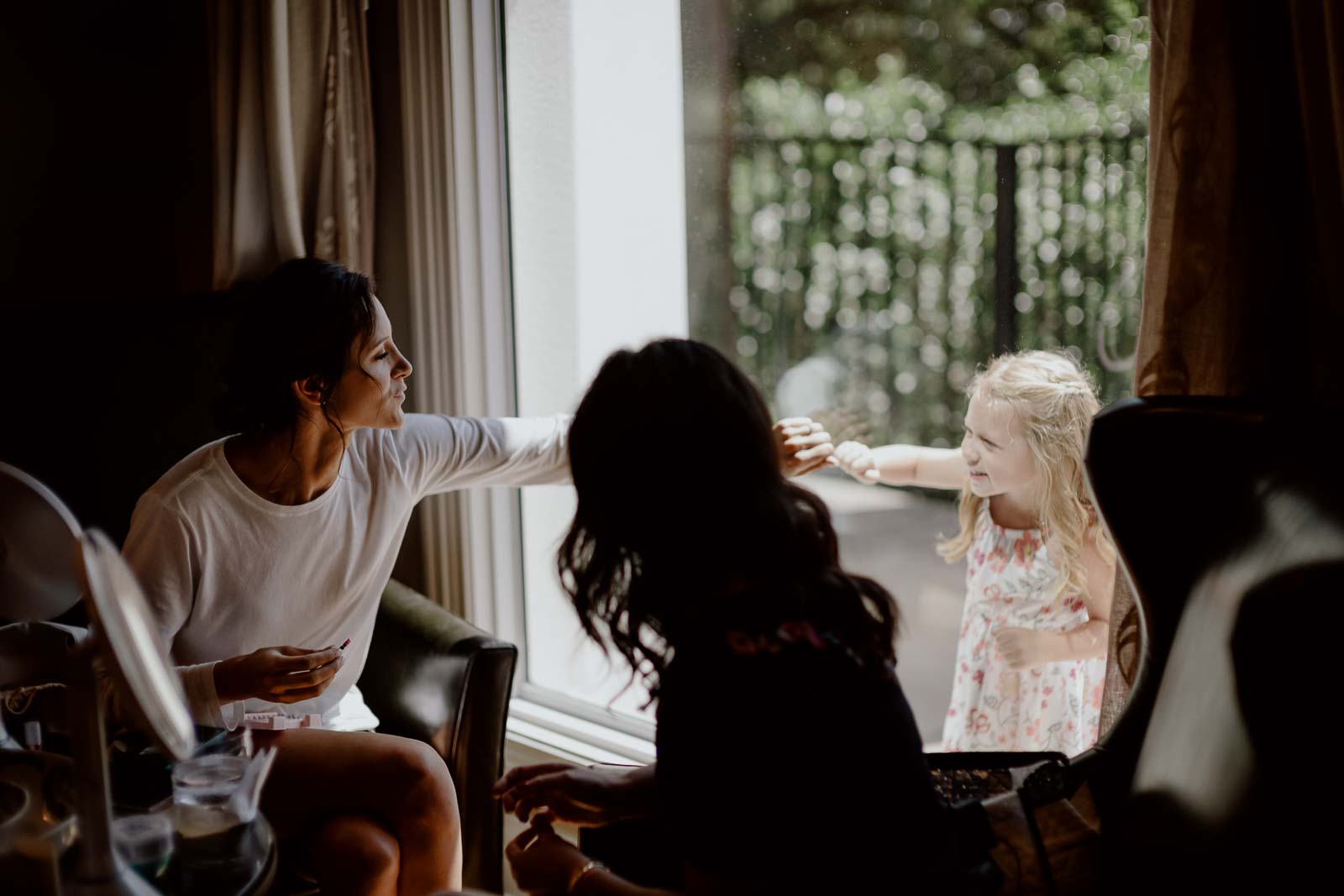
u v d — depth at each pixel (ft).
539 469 6.36
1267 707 3.40
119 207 9.62
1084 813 4.01
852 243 8.54
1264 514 3.66
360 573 5.70
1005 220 7.59
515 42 7.98
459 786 5.72
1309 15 4.04
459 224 7.93
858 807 3.17
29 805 3.69
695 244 8.79
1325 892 3.08
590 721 7.92
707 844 3.24
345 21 7.89
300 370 5.23
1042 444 5.53
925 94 7.95
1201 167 4.32
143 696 3.26
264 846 3.94
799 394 9.03
